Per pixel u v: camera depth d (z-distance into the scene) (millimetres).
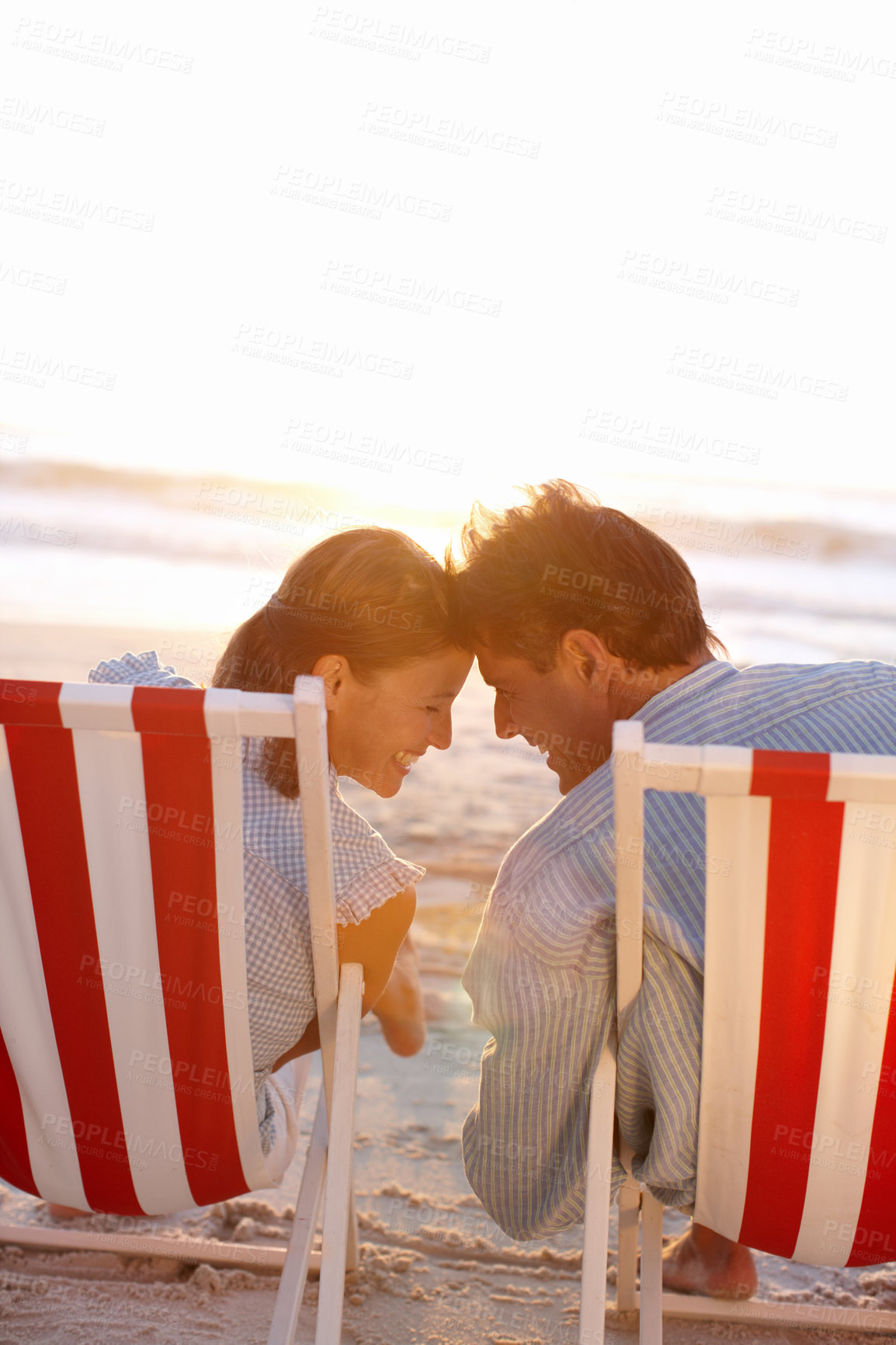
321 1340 1279
